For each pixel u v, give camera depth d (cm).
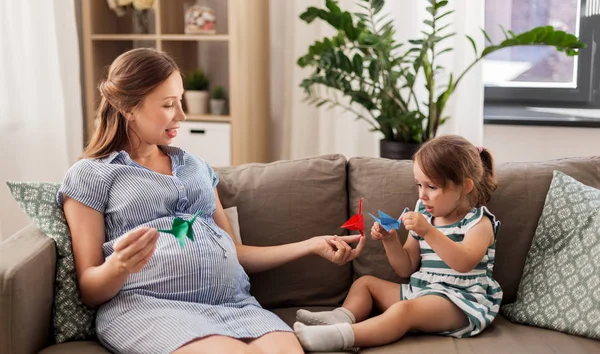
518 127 324
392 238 193
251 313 171
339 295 204
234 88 324
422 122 290
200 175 191
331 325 171
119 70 177
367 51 282
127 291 168
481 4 303
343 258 188
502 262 198
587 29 330
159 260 170
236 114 326
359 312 191
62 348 162
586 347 170
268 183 206
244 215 204
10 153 299
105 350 163
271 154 368
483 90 324
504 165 209
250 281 200
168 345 153
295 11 332
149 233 153
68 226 175
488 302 185
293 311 199
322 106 335
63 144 313
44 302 164
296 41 336
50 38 304
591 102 336
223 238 183
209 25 330
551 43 264
